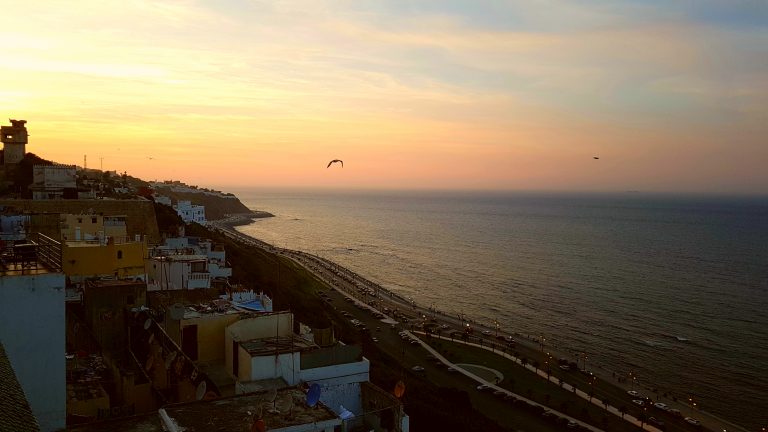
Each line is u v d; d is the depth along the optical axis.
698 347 115.38
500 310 147.25
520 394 83.00
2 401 13.69
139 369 32.44
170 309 33.03
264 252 170.50
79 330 37.03
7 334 18.33
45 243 23.27
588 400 82.94
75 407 27.98
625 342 118.44
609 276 197.12
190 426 18.25
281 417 19.31
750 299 161.50
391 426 24.75
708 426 77.56
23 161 112.75
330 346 30.08
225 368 31.73
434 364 94.06
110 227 69.31
